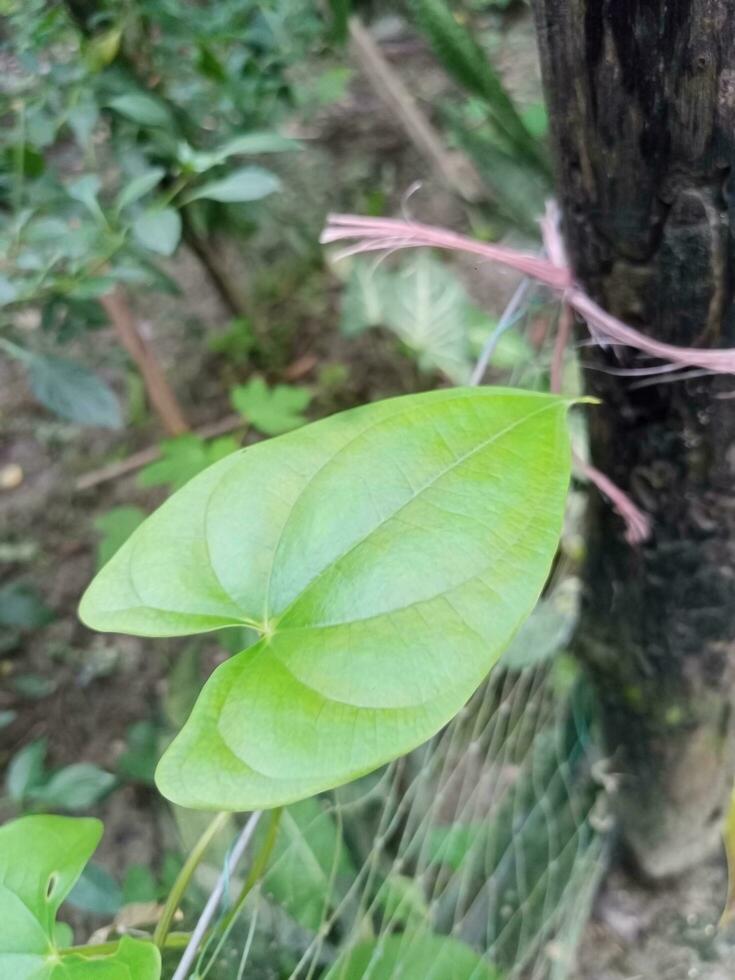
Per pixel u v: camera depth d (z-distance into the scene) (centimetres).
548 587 51
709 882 50
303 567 20
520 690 48
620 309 27
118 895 41
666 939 50
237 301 85
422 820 43
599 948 50
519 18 85
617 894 51
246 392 72
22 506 82
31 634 73
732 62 21
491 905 46
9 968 22
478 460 20
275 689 19
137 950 22
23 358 48
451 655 18
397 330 75
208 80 57
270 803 17
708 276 24
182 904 42
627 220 25
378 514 20
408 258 87
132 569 21
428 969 39
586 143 24
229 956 37
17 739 67
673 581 34
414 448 21
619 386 29
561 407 21
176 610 20
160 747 57
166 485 81
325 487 21
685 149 22
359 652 19
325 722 18
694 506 31
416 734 18
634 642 38
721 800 46
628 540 34
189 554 21
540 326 54
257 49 58
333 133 97
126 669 70
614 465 32
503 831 47
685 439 29
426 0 48
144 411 86
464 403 21
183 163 47
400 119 83
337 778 17
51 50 57
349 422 22
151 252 54
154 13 52
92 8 52
